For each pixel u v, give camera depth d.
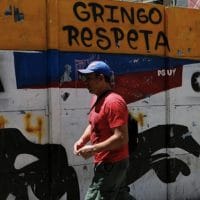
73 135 6.07
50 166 5.91
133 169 6.57
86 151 4.56
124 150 4.77
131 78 6.52
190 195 7.18
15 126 5.65
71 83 6.03
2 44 5.54
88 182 6.22
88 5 6.14
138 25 6.57
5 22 5.54
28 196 5.75
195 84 7.14
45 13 5.82
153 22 6.70
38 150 5.82
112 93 4.71
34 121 5.79
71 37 6.02
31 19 5.71
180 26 6.96
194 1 8.61
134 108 6.56
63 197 6.00
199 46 7.17
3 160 5.57
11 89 5.61
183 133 7.05
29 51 5.72
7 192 5.61
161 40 6.79
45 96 5.87
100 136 4.70
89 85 4.75
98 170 4.76
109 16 6.32
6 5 5.54
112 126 4.59
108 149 4.56
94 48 6.20
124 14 6.44
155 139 6.77
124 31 6.45
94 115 4.73
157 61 6.75
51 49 5.84
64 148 6.00
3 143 5.57
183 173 7.09
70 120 6.05
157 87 6.77
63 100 5.98
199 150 7.25
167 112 6.88
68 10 5.99
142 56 6.61
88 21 6.14
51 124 5.88
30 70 5.73
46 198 5.89
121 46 6.42
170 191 6.95
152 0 9.35
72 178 6.08
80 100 6.11
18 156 5.67
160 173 6.86
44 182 5.87
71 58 6.02
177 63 6.95
